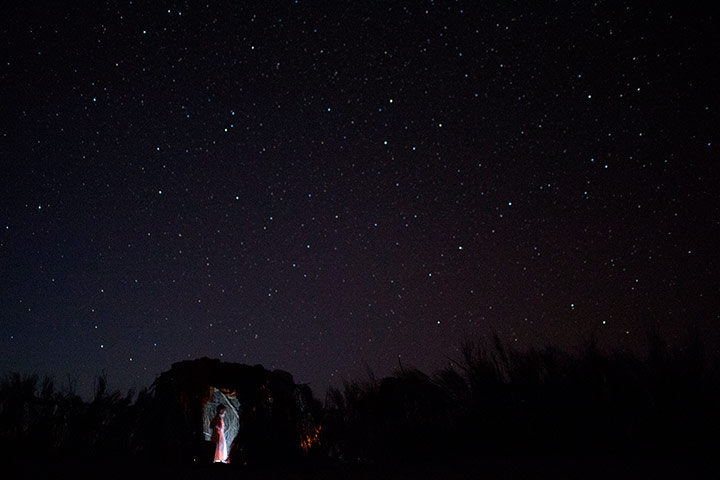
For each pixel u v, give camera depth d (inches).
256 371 185.9
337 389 178.1
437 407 148.4
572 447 120.3
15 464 115.5
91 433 153.0
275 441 168.6
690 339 127.3
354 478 104.0
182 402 173.6
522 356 142.9
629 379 125.0
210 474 110.3
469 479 96.7
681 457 102.7
